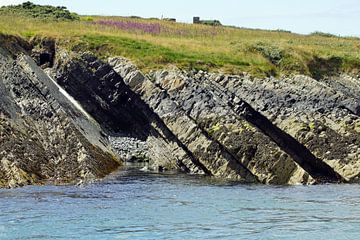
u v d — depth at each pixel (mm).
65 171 85812
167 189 79000
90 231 52625
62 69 121562
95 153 96500
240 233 53281
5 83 96375
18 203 63906
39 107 95062
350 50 172000
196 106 102938
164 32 167750
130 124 117125
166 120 104938
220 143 95625
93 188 77312
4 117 86688
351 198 73438
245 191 78625
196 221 57750
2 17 158125
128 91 115188
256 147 92000
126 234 51969
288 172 88812
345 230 54781
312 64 152875
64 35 133625
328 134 98125
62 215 58625
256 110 109000
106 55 130500
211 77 120562
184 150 101750
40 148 87250
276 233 53438
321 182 90500
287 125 101438
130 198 70250
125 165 106375
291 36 188875
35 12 175375
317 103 113812
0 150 79625
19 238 49688
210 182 87500
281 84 117250
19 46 125062
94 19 178750
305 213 62656
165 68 125188
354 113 113250
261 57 145125
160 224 56125
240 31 188875
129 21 180875
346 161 93875
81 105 119188
